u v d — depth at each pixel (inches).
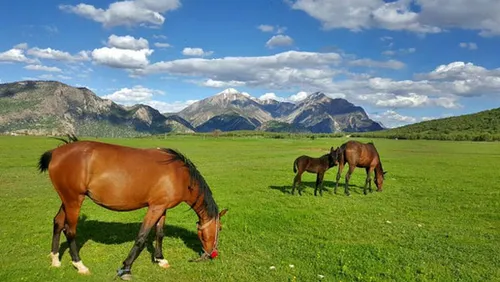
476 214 591.5
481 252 399.9
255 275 320.2
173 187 313.6
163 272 322.3
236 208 596.1
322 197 717.9
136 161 303.7
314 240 430.3
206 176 1002.1
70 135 334.6
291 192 747.4
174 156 325.4
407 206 649.0
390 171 1214.9
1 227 447.5
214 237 346.0
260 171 1143.0
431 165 1435.8
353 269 337.1
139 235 307.0
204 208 339.6
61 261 336.2
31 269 314.0
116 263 337.4
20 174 938.1
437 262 364.2
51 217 508.1
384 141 4399.6
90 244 388.8
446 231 489.7
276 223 504.4
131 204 305.7
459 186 892.0
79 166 292.0
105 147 305.4
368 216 564.7
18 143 2226.9
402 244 425.7
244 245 402.0
